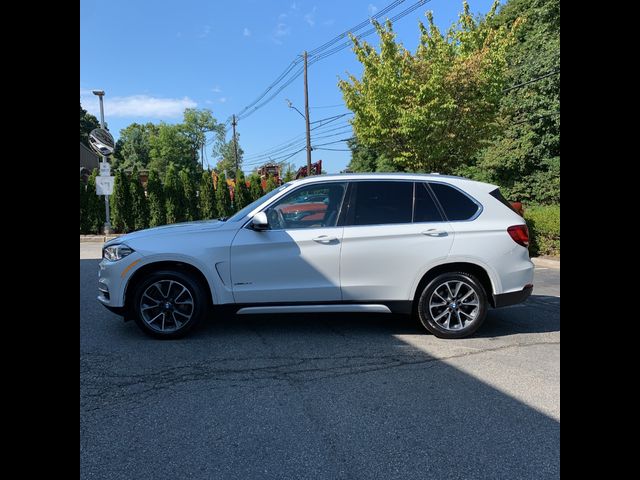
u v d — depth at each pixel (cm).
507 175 2261
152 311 506
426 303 515
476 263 512
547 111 1934
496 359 455
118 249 500
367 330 546
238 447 299
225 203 1850
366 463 283
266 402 361
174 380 400
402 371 423
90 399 362
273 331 539
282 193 523
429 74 1292
